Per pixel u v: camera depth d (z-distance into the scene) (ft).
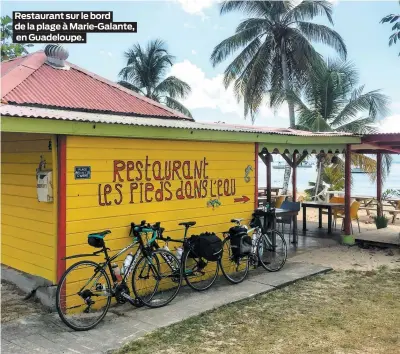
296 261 25.39
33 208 17.01
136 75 88.02
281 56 70.33
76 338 13.62
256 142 23.45
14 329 14.17
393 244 28.68
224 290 19.03
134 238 17.40
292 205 31.45
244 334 14.34
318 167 62.64
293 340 13.89
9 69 20.48
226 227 21.91
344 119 62.54
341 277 21.80
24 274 17.70
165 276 17.75
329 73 62.08
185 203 19.88
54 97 18.69
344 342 13.76
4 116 12.57
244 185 22.95
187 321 15.28
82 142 15.92
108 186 16.78
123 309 16.51
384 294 18.86
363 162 61.11
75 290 15.70
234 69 72.02
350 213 31.99
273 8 68.28
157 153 18.60
